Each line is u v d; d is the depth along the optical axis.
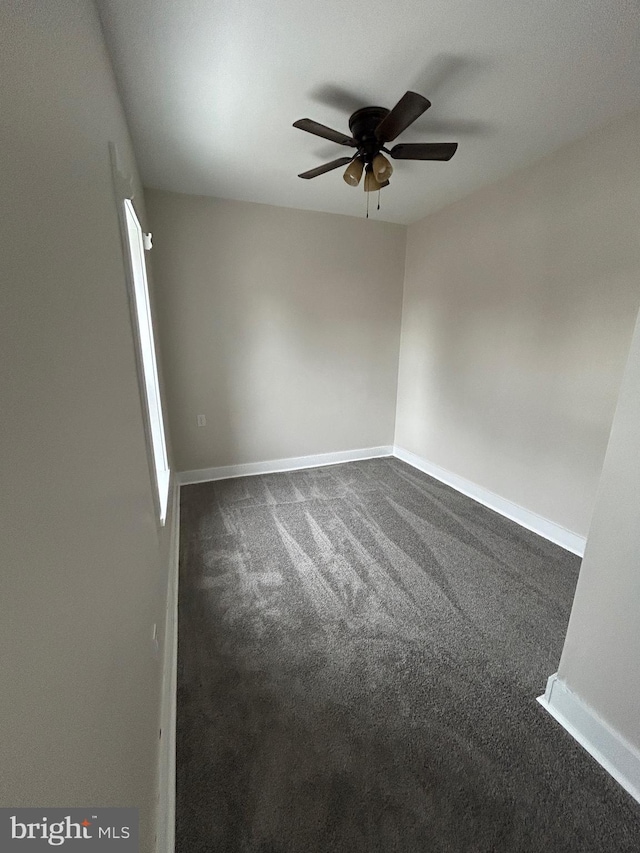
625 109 1.91
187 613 1.88
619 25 1.38
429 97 1.81
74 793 0.51
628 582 1.09
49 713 0.44
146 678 1.06
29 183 0.50
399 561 2.31
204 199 3.05
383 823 1.06
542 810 1.09
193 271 3.14
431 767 1.20
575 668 1.28
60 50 0.71
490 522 2.81
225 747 1.26
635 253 1.99
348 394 4.02
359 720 1.35
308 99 1.81
